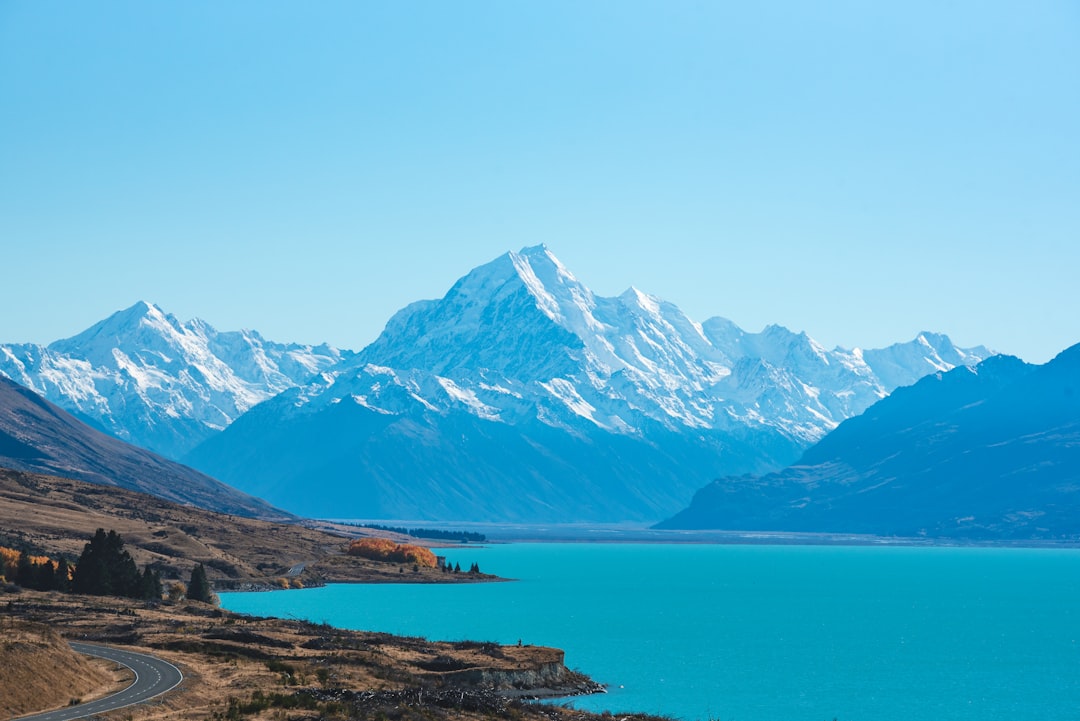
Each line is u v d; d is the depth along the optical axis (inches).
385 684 5649.6
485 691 5969.5
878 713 6742.1
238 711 4463.6
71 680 4795.8
